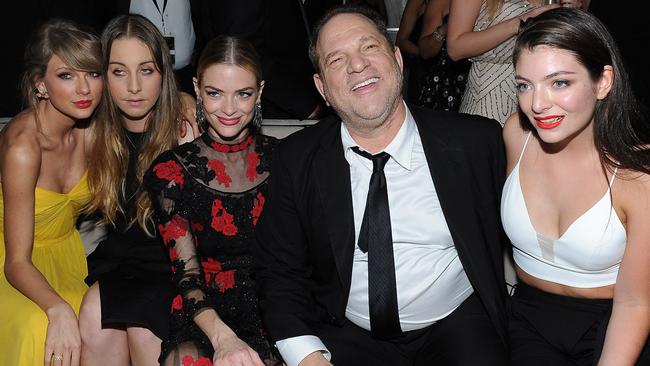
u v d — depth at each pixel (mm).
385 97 2590
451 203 2623
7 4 3852
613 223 2438
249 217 2934
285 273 2781
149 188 2902
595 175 2449
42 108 3076
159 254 3141
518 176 2596
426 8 4105
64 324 2908
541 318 2627
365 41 2627
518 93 2434
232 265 2939
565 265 2549
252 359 2646
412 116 2729
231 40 2887
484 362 2555
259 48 3709
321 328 2787
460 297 2732
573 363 2605
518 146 2631
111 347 2986
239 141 2977
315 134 2762
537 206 2559
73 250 3322
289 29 3793
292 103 3775
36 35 2990
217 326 2730
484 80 3324
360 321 2734
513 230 2607
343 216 2656
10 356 2963
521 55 2365
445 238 2650
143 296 2943
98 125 3164
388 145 2654
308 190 2711
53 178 3146
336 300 2727
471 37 3264
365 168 2684
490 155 2688
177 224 2873
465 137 2678
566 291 2594
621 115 2377
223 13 3686
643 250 2404
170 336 2783
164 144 3152
